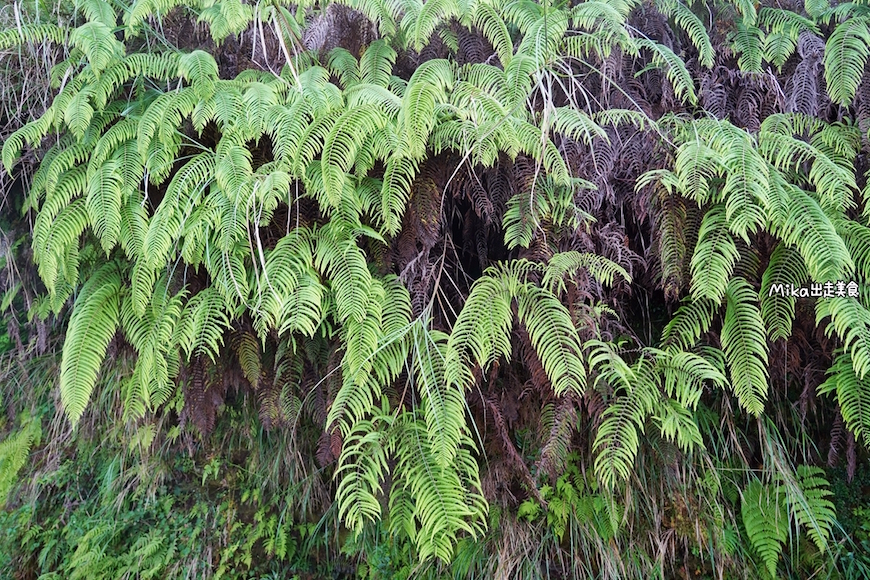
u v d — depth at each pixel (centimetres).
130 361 254
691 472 221
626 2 194
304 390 214
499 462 215
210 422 212
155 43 218
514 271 182
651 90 213
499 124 156
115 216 177
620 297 205
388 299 181
